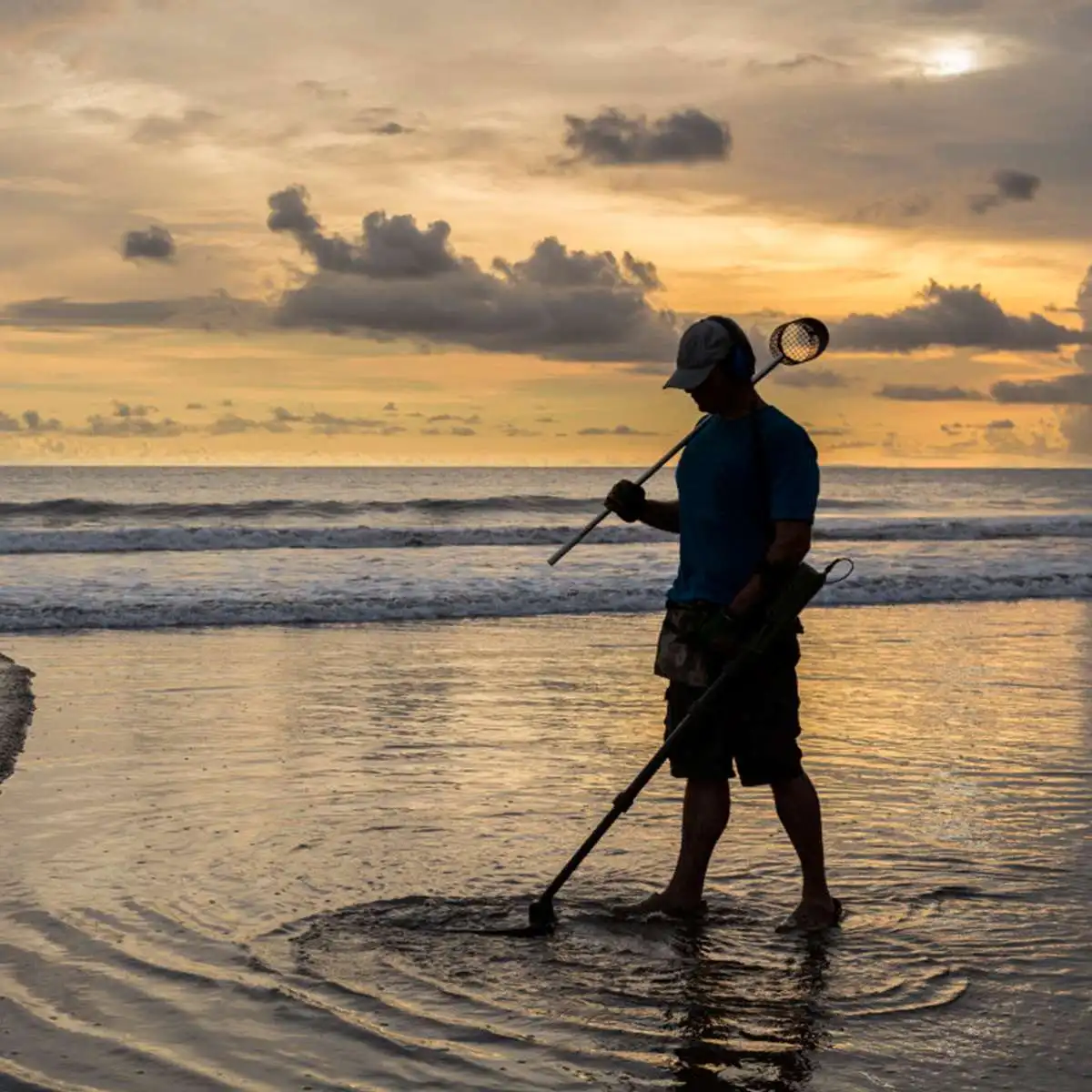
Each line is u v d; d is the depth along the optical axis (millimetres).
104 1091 2848
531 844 4918
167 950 3736
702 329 4066
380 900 4227
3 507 36344
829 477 131000
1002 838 5012
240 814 5332
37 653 10336
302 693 8422
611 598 14438
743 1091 2898
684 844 4137
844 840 4961
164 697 8219
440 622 12945
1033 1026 3248
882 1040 3170
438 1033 3184
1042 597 16453
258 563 19594
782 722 4043
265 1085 2895
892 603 15617
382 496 66000
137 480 89562
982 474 150875
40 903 4152
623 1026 3242
